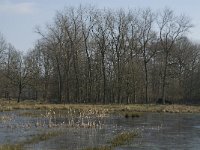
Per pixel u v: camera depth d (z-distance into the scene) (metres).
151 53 93.56
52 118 48.53
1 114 53.53
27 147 26.08
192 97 107.06
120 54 91.50
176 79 107.00
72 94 97.00
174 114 62.88
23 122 42.69
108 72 93.56
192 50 112.88
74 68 92.31
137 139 31.31
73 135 32.56
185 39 106.88
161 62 100.31
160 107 73.25
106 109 64.12
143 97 98.81
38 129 36.12
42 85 104.56
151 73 103.94
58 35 91.06
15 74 100.44
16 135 31.86
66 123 42.09
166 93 105.69
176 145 28.67
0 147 25.25
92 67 93.56
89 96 93.94
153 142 29.84
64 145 27.34
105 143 28.58
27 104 75.94
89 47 92.31
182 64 108.88
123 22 90.88
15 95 115.31
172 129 39.28
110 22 90.69
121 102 94.94
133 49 91.94
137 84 92.00
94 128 38.12
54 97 101.75
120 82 91.25
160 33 93.00
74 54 91.81
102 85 94.50
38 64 104.31
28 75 101.56
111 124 42.72
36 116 51.06
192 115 61.00
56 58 92.00
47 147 26.33
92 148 25.80
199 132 36.75
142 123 44.84
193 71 109.62
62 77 95.44
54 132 33.91
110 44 91.38
